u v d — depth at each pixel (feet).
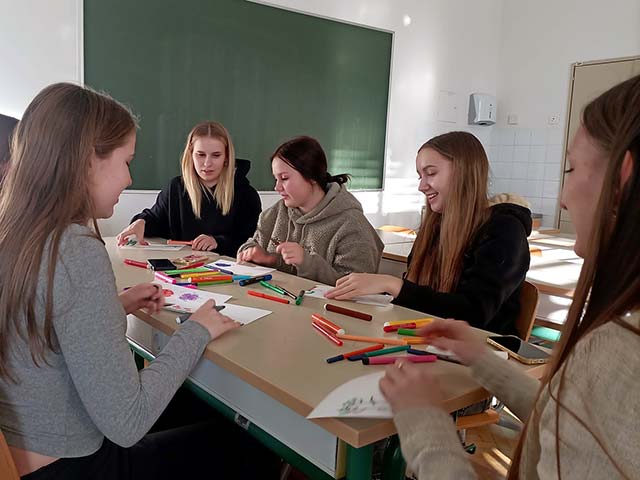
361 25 14.73
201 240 7.22
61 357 2.76
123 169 3.06
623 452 1.58
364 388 2.66
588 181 1.95
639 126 1.66
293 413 3.04
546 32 17.07
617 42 15.57
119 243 7.13
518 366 3.08
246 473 3.74
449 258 5.20
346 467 2.79
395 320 3.93
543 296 6.84
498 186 18.53
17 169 2.80
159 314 3.86
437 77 16.84
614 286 1.71
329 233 6.34
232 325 3.49
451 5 16.79
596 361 1.69
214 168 8.57
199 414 4.65
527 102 17.67
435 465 2.00
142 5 11.07
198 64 12.01
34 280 2.59
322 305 4.27
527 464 2.06
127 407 2.71
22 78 9.96
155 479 3.34
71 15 10.29
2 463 2.40
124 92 11.10
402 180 16.51
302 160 6.32
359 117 15.14
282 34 13.26
